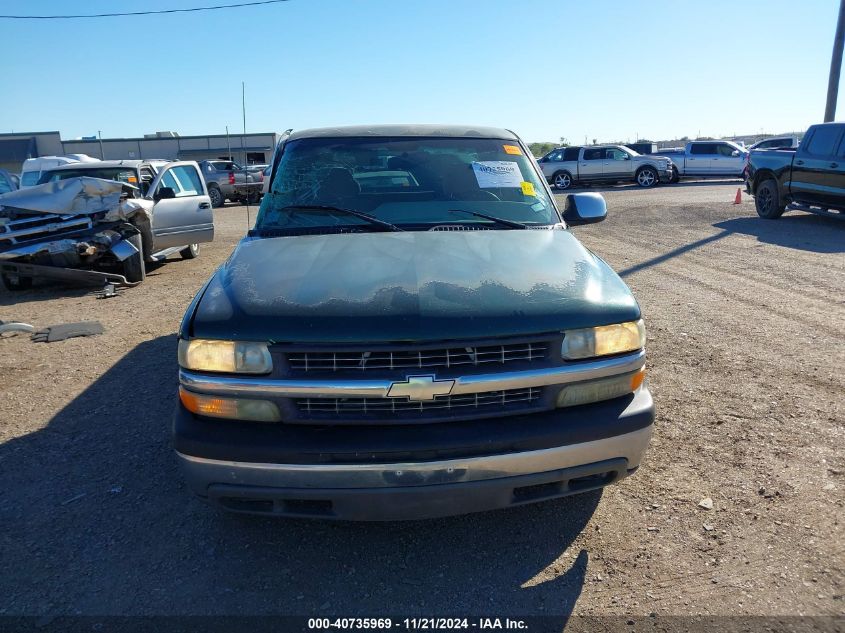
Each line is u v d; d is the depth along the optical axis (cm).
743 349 515
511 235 327
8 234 813
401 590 250
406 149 393
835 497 302
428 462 229
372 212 354
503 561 266
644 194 2055
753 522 286
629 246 1042
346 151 388
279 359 233
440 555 271
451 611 238
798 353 503
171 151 4628
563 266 283
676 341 539
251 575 260
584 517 295
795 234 1098
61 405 437
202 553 274
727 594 242
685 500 305
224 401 238
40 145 4797
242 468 232
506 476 236
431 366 233
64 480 336
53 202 830
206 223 1006
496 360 237
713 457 344
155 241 909
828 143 1145
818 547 266
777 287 723
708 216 1386
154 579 258
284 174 375
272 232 340
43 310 730
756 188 1316
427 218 352
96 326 638
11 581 256
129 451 367
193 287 833
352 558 270
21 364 528
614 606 238
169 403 435
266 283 264
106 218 840
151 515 303
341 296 247
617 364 248
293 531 289
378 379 230
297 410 236
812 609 233
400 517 237
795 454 345
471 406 238
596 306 251
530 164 404
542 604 240
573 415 244
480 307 241
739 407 406
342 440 229
